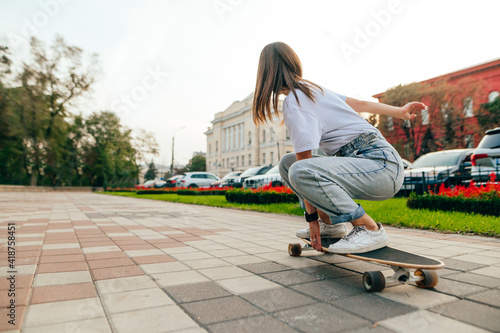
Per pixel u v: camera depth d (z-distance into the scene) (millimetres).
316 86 1875
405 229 4086
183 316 1264
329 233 2189
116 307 1355
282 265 2111
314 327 1160
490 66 24438
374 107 2074
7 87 18141
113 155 36844
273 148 42906
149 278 1802
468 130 22703
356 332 1122
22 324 1170
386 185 1778
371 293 1543
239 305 1386
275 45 1994
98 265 2096
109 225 4332
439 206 5195
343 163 1746
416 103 2008
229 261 2227
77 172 38531
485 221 3943
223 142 56438
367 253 1679
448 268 2023
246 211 7105
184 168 74062
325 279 1787
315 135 1762
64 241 3031
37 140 23656
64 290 1577
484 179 6266
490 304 1395
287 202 7898
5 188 22984
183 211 6992
